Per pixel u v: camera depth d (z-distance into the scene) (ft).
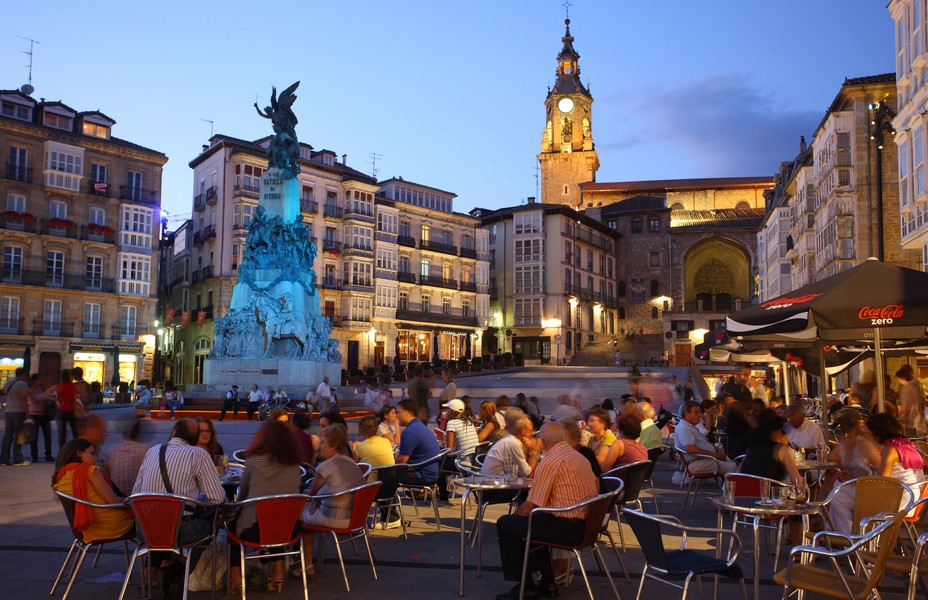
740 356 64.95
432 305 242.78
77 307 174.50
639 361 246.88
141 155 186.39
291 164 116.78
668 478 50.55
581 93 329.72
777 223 183.52
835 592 18.17
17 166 167.22
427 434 34.94
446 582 24.82
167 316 186.29
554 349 249.96
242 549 22.27
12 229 164.66
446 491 41.88
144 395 116.57
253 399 99.50
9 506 37.55
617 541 31.12
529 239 257.96
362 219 217.36
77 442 23.39
